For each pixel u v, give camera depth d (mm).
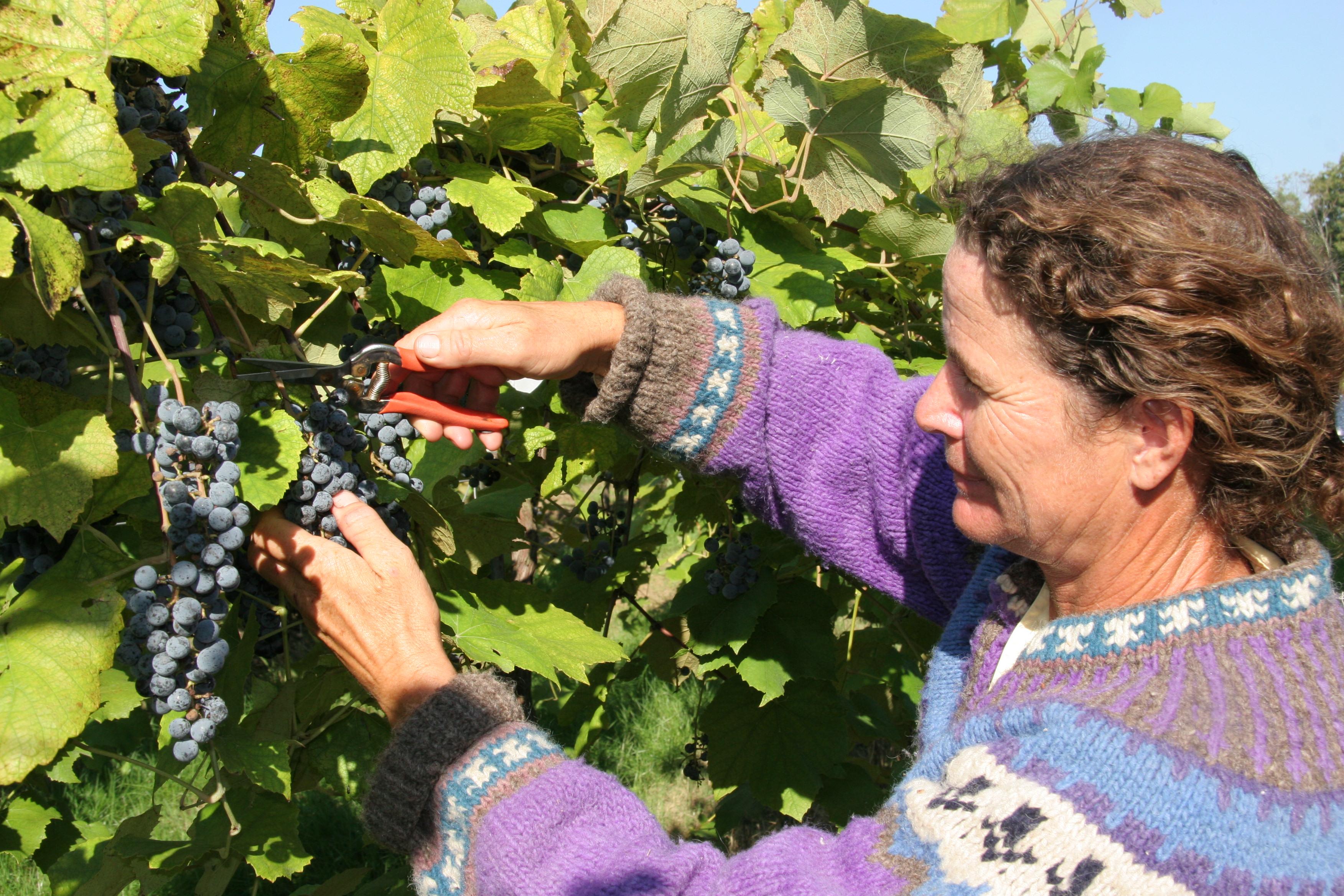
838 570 1788
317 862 4125
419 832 1164
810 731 2482
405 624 1272
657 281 2178
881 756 3578
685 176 1902
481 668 1863
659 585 5434
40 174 1092
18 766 1089
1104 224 951
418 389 1511
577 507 2984
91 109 1102
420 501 1599
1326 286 1026
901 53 1891
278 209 1571
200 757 1661
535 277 1795
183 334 1370
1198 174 1015
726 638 2219
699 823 4309
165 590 1187
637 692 5387
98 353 1404
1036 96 2676
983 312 1052
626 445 2344
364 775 1935
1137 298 938
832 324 2418
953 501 1530
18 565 1354
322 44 1476
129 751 2793
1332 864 865
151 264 1298
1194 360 944
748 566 2266
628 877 1057
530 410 2225
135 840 1639
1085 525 1066
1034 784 900
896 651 3234
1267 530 1068
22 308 1268
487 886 1090
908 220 2074
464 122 1726
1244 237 983
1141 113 3002
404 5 1604
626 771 4734
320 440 1370
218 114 1519
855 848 1043
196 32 1229
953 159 1721
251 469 1285
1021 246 1003
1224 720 903
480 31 2229
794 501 1668
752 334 1601
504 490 2416
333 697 1875
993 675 1244
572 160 2127
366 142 1605
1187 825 850
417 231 1533
